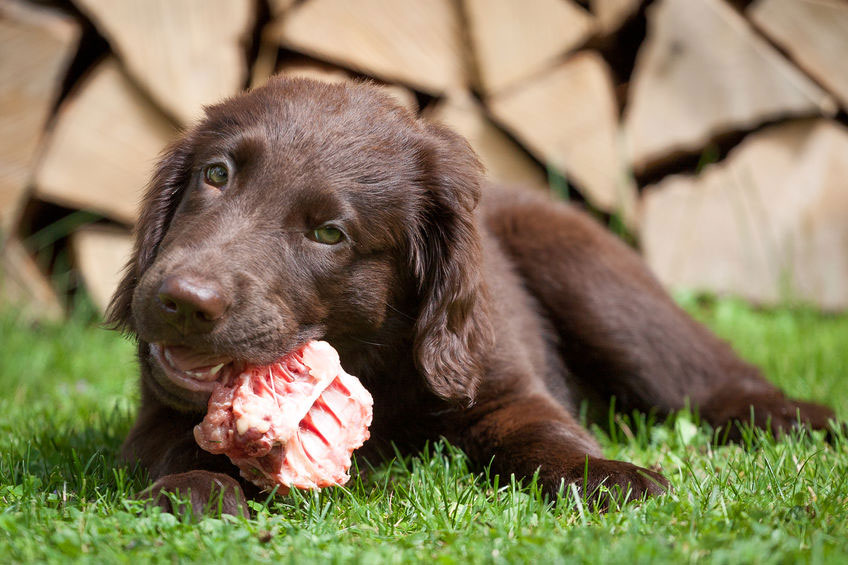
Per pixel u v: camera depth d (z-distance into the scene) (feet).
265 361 10.41
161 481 10.02
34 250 24.08
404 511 10.24
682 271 25.18
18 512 9.52
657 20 24.04
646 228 24.89
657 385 15.24
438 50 23.31
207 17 22.36
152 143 23.03
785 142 24.85
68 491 10.64
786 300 24.73
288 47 23.02
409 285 12.08
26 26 22.13
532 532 9.20
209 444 9.98
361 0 22.86
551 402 13.10
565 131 23.72
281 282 10.64
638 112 24.26
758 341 21.36
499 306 13.55
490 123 23.85
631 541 8.52
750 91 24.21
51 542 8.71
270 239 10.66
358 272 11.39
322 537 9.07
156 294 9.85
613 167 23.93
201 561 8.27
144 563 8.18
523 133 23.65
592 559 8.16
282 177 10.96
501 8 23.11
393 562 8.41
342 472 10.27
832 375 17.58
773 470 11.27
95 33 23.29
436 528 9.57
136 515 9.66
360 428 10.50
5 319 21.91
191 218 11.00
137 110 22.90
